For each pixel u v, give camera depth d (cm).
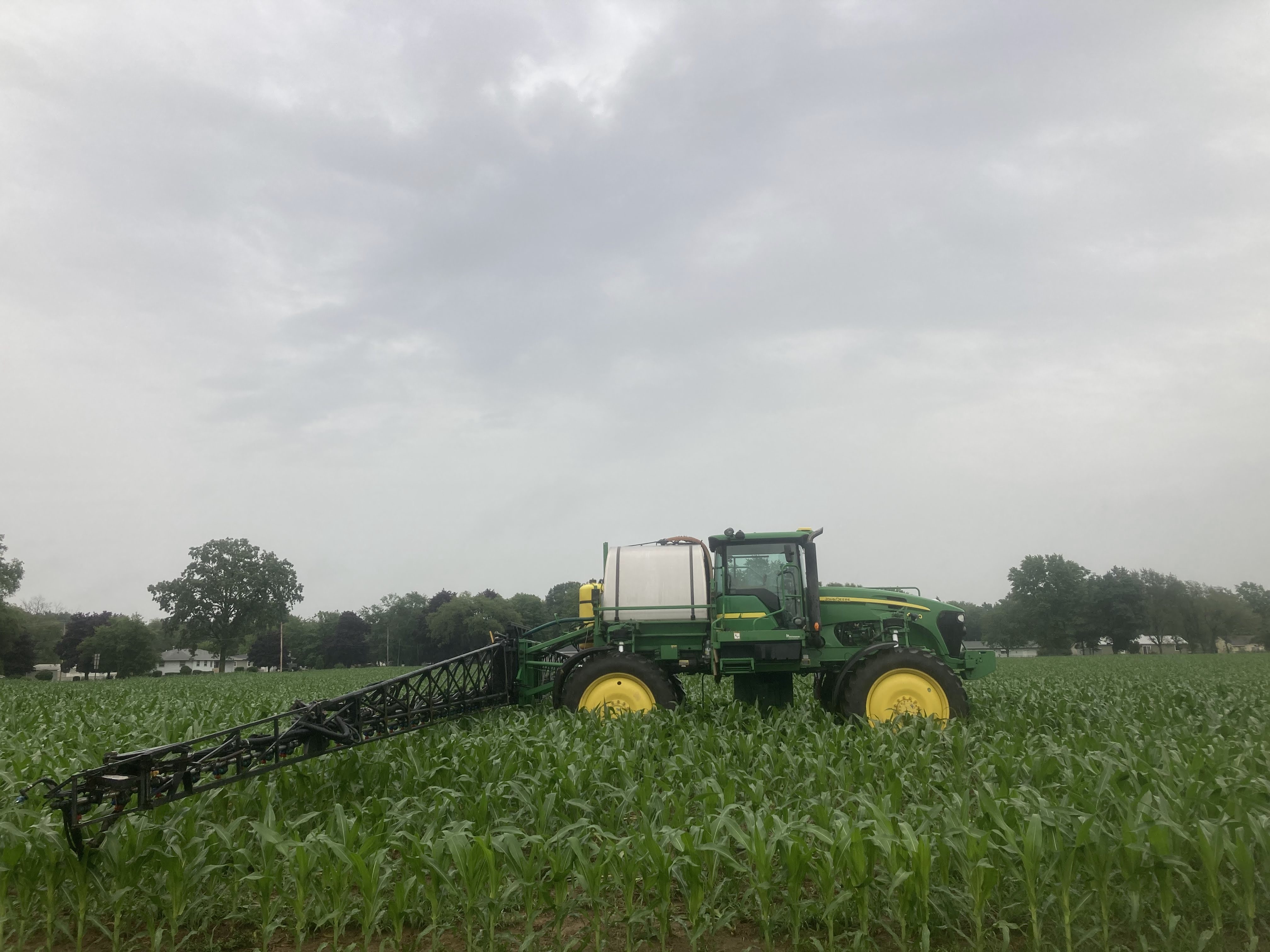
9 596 6194
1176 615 10200
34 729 1166
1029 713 1081
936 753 759
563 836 523
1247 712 1113
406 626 11200
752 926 482
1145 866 434
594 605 1120
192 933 466
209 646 10212
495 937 443
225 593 8256
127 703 1733
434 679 976
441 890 481
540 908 470
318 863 475
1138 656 5716
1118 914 456
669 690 1016
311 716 726
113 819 527
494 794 601
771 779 661
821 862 443
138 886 482
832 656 1066
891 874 434
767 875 438
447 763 743
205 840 505
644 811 554
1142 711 1126
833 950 427
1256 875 428
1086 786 568
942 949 445
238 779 638
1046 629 9600
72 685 3133
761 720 934
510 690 1126
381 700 853
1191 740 773
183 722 1097
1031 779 639
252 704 1573
